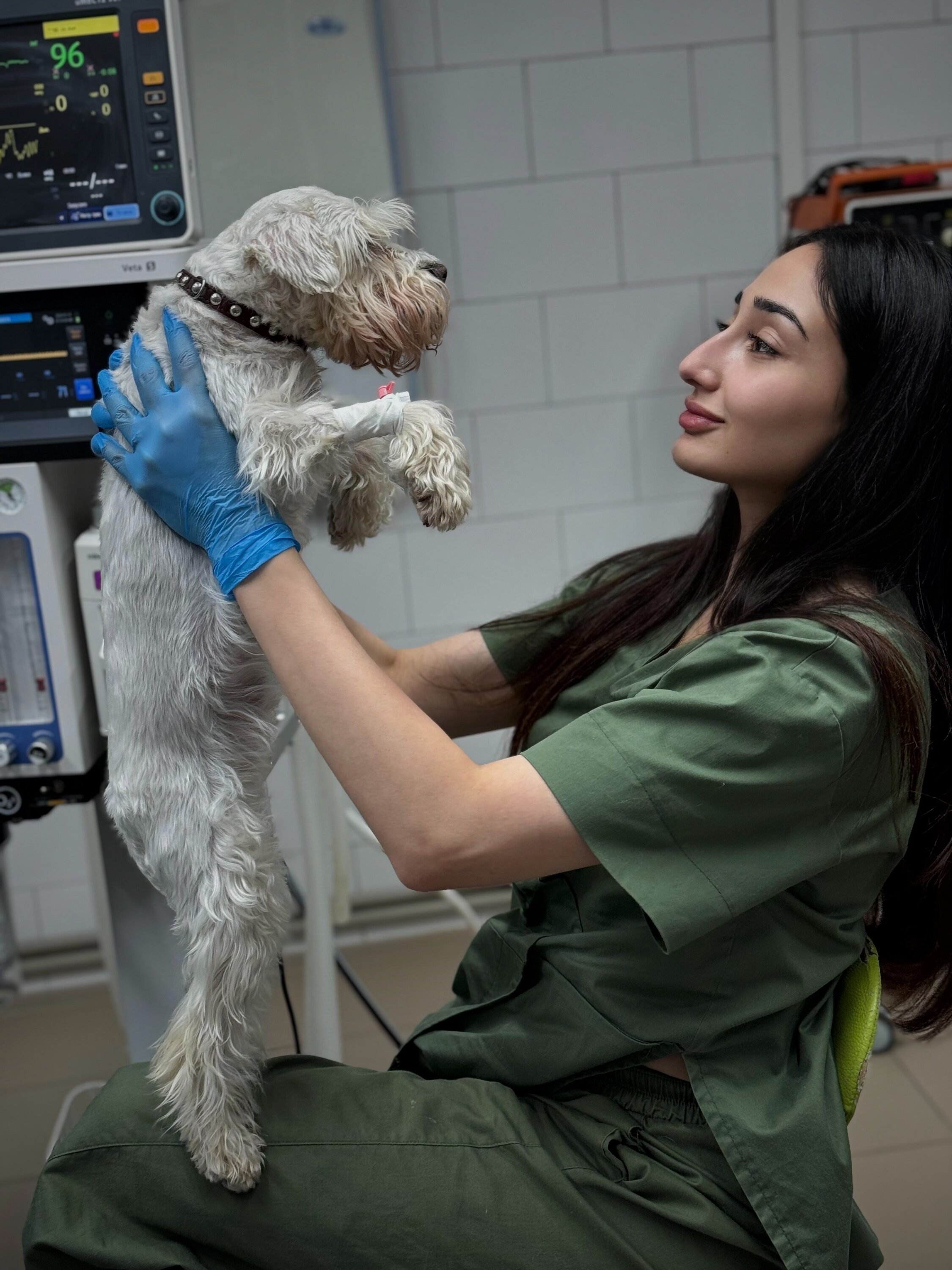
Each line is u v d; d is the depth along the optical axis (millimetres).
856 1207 958
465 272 2289
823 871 894
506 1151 912
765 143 2293
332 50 2098
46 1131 1910
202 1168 892
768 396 946
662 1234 881
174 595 915
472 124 2221
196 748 925
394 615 2426
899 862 965
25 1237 901
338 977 2318
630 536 2469
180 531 904
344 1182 895
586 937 943
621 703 869
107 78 1080
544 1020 958
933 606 988
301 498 916
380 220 896
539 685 1139
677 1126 917
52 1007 2324
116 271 1103
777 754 829
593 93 2230
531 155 2248
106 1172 911
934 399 912
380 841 855
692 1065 901
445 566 2416
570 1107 953
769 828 854
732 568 1057
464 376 2340
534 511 2424
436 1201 885
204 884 906
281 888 962
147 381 907
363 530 1019
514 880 878
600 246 2309
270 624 863
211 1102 891
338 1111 939
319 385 956
